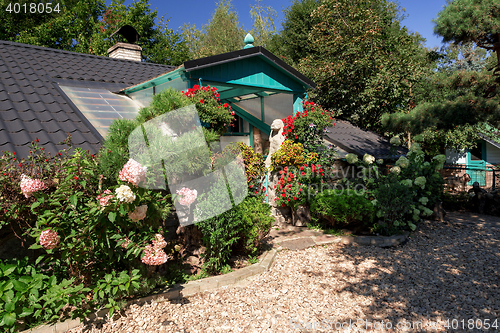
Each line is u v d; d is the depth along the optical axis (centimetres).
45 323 337
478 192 988
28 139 484
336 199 680
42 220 327
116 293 372
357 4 1573
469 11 802
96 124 590
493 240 676
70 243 339
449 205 1049
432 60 1394
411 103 1384
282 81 793
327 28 1600
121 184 335
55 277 354
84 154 396
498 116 759
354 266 536
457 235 720
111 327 340
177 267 467
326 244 646
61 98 650
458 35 852
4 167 367
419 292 440
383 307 399
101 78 804
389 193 677
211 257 461
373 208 675
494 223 827
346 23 1541
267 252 575
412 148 845
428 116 834
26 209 357
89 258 376
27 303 332
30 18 2048
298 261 557
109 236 349
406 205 684
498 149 1596
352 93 1416
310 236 680
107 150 388
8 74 670
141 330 337
